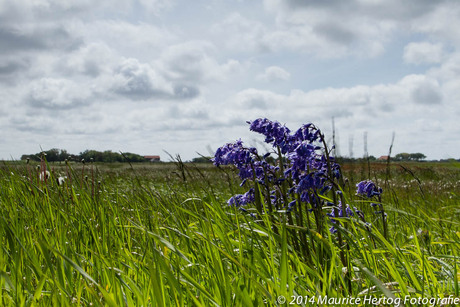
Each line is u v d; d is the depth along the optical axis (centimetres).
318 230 378
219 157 453
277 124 416
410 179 1522
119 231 429
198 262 317
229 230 382
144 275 283
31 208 454
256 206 429
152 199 527
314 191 384
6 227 267
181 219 406
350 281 296
